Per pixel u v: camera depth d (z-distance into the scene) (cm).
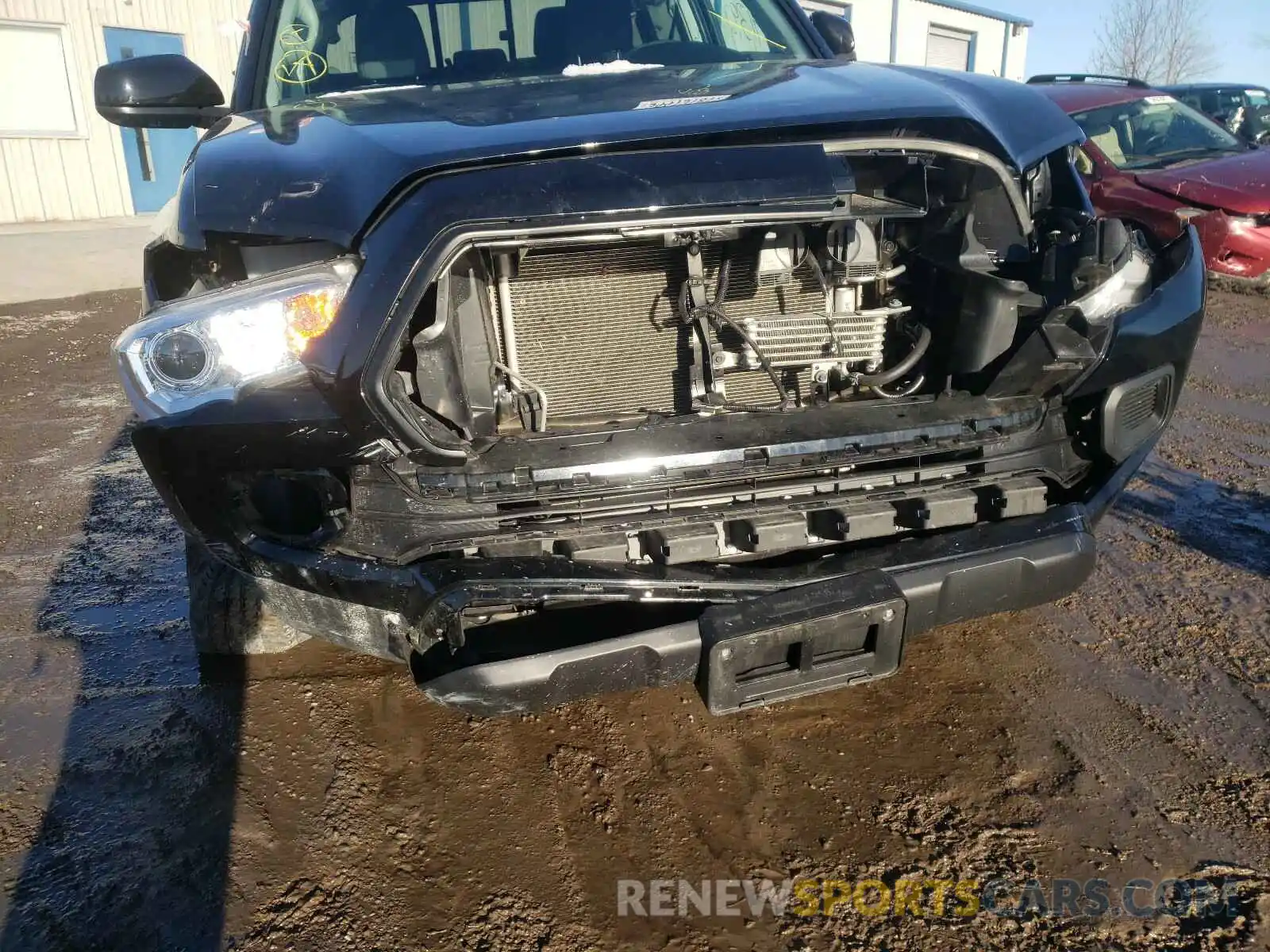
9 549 366
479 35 330
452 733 245
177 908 190
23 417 546
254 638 265
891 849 203
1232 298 775
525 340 222
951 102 229
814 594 204
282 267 202
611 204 189
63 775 230
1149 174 805
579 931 184
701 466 206
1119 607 301
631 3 337
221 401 190
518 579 189
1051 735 239
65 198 1355
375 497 195
